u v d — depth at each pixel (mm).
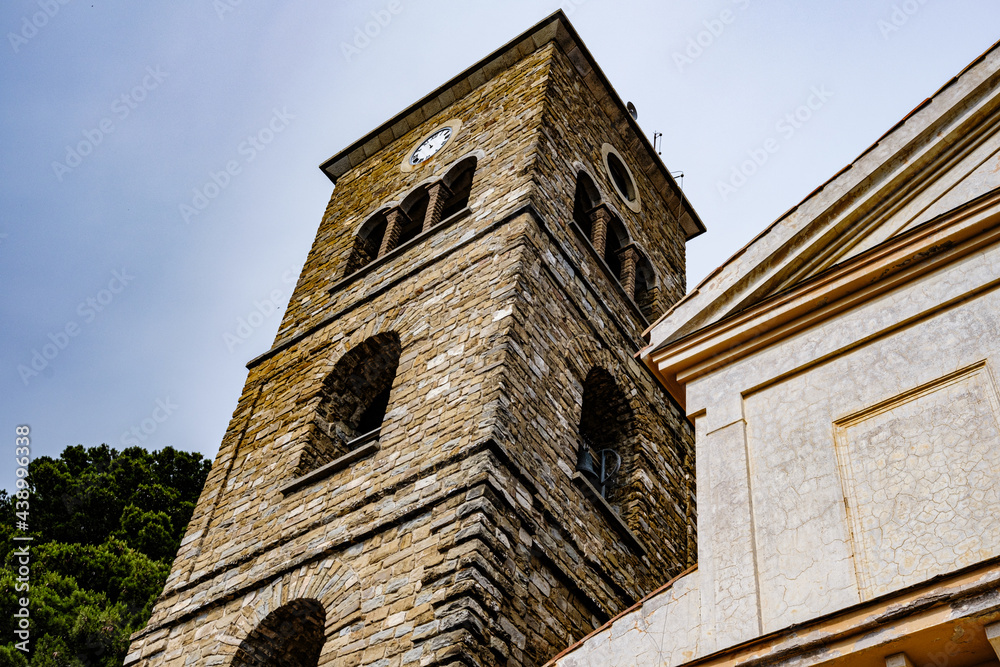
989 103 12859
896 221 12836
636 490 20859
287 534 18547
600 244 25312
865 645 9383
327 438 21359
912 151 13070
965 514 9945
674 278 28734
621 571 18766
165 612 18938
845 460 11094
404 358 20844
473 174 26125
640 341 24203
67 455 45656
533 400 19047
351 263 26375
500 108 27609
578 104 28406
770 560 10750
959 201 12422
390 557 16578
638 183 29828
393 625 15438
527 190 23078
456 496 16703
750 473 11617
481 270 21703
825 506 10828
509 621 15414
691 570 11273
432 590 15500
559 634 16312
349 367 22406
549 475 18266
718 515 11414
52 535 41125
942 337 11312
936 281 11766
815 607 10117
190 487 46938
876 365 11617
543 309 20922
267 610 17328
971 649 9141
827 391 11789
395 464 18266
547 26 28922
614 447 21906
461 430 17953
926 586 9445
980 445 10312
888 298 12055
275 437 21641
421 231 26688
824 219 13242
